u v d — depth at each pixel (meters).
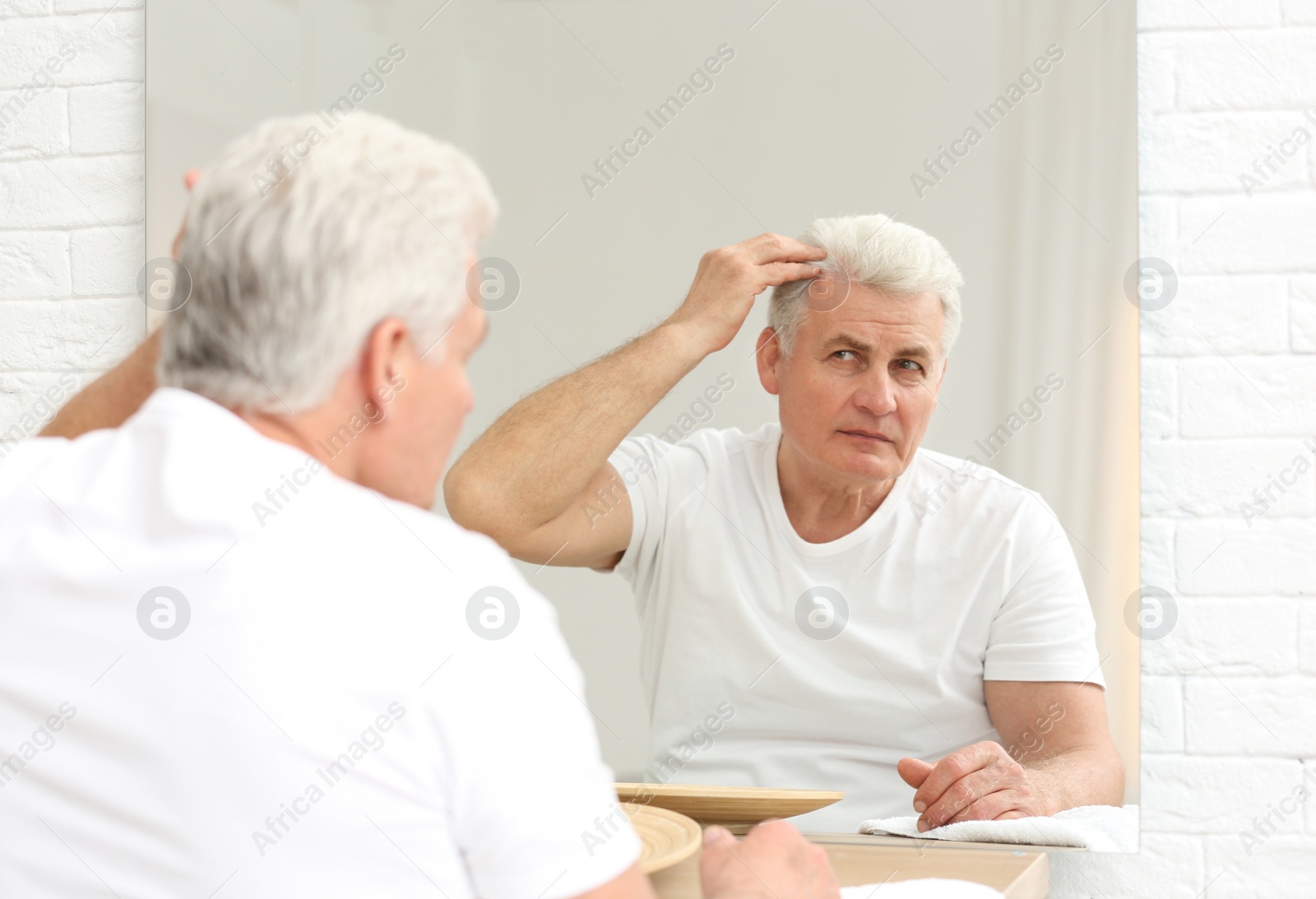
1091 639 1.36
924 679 1.39
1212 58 1.41
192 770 0.67
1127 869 1.35
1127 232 1.39
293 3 1.57
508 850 0.68
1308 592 1.36
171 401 0.77
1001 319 1.41
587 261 1.49
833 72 1.46
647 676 1.44
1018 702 1.37
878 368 1.43
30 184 1.63
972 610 1.39
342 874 0.66
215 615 0.68
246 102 1.57
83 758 0.69
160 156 1.59
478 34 1.54
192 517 0.71
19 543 0.73
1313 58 1.39
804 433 1.44
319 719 0.67
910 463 1.42
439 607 0.70
